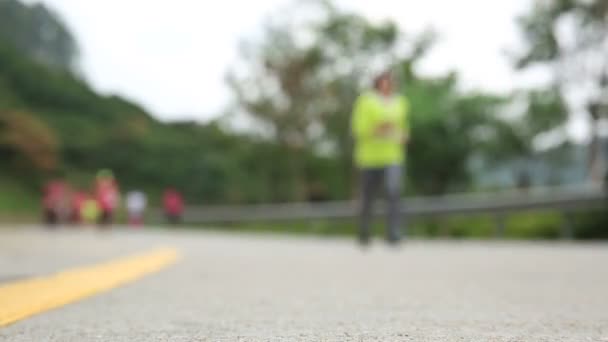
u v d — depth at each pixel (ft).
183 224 140.15
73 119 316.60
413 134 155.63
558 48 112.16
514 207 67.72
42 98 333.01
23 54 360.89
